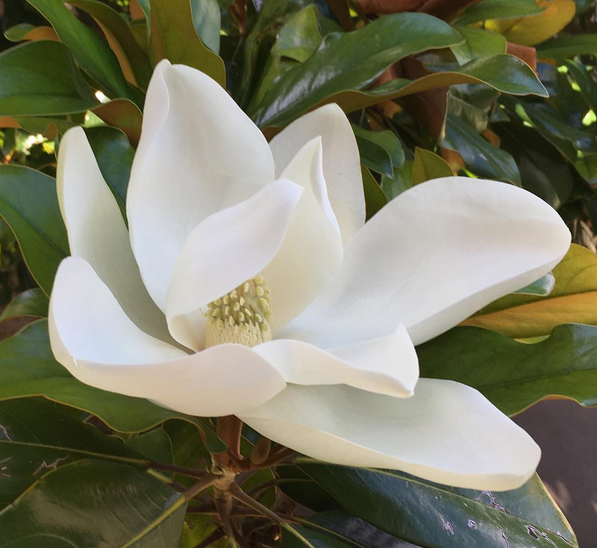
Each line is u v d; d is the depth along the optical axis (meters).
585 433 0.61
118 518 0.22
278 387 0.15
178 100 0.21
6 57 0.24
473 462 0.17
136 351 0.17
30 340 0.21
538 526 0.26
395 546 0.26
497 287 0.20
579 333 0.22
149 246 0.20
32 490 0.21
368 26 0.32
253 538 0.31
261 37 0.37
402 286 0.21
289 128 0.23
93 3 0.29
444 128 0.40
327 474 0.25
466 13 0.42
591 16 0.62
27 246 0.22
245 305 0.21
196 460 0.35
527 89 0.28
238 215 0.17
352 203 0.23
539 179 0.53
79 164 0.18
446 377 0.23
